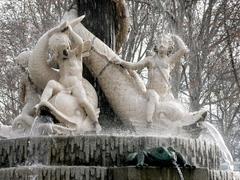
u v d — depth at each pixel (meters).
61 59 11.06
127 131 11.41
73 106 10.66
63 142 9.47
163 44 11.67
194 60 21.44
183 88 25.16
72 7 13.02
